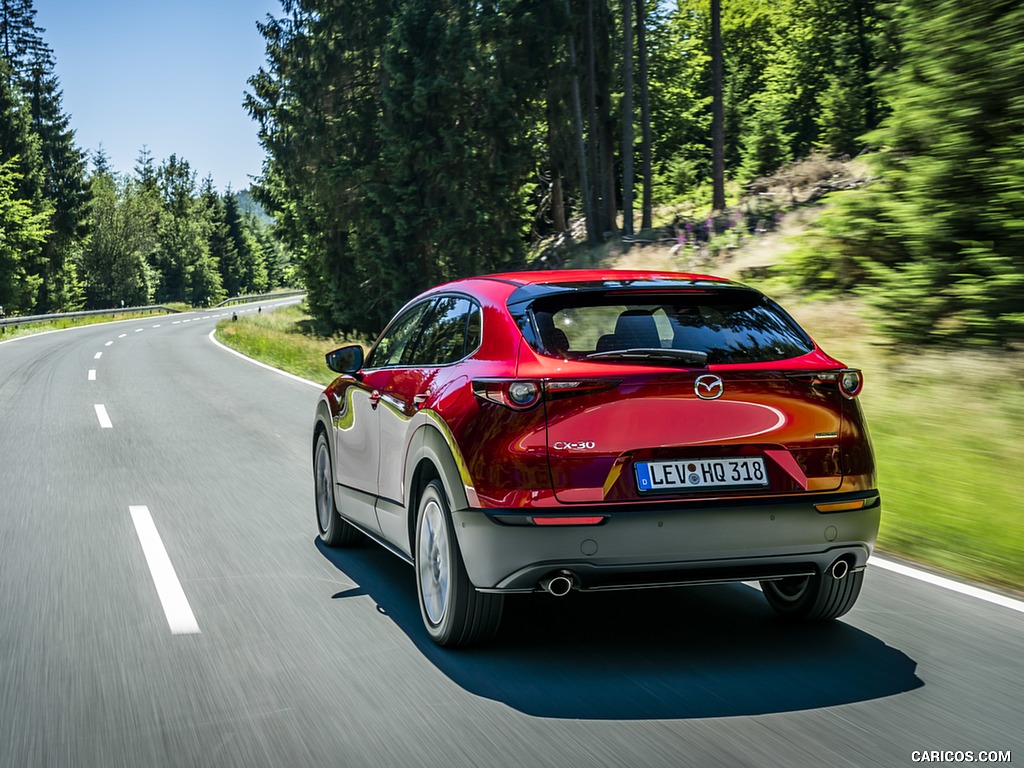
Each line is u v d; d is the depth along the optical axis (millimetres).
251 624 4699
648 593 5328
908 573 5570
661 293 4477
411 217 35688
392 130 35375
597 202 40094
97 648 4348
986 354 10891
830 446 4180
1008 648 4309
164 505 7562
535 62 37875
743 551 4020
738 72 60344
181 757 3217
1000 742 3291
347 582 5465
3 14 81000
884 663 4121
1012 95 11102
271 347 25953
